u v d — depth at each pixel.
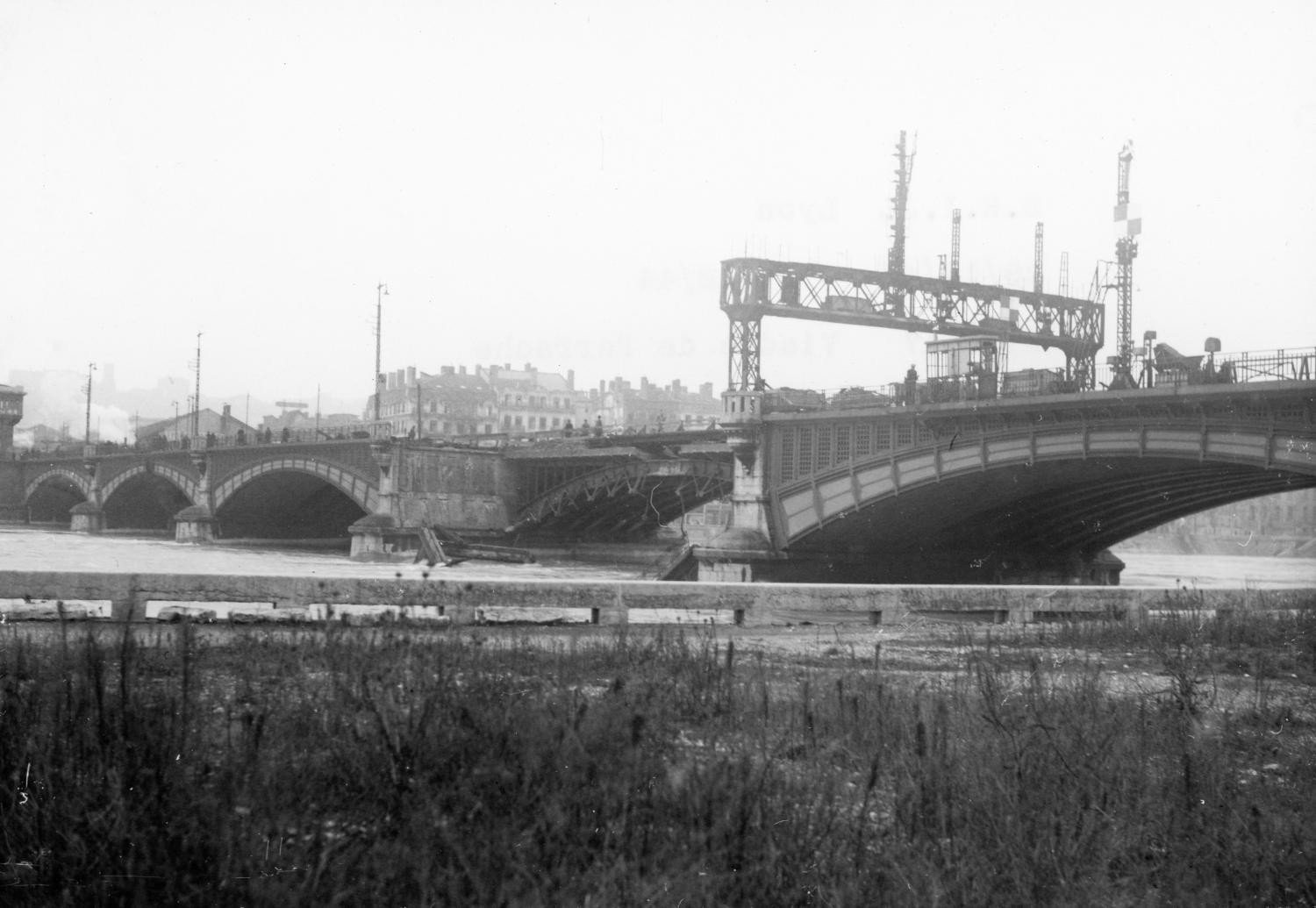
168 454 130.00
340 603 20.19
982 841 8.14
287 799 7.52
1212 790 9.63
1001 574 82.44
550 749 8.12
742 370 77.06
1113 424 56.94
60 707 8.66
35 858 6.92
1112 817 8.77
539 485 106.81
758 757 9.63
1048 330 83.62
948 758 9.62
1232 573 104.88
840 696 11.52
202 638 15.58
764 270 76.50
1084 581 85.94
